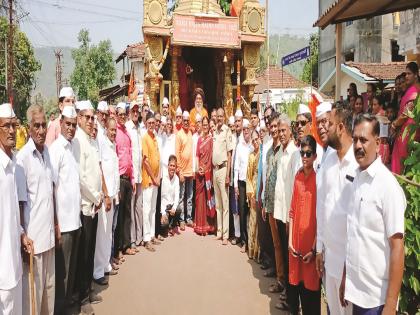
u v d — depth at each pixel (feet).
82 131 16.10
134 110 22.89
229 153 24.32
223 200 24.41
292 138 16.40
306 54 36.01
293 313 14.82
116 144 20.92
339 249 10.64
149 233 23.52
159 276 19.12
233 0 38.24
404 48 32.17
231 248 23.48
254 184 21.06
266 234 19.24
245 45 37.11
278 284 17.34
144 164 23.15
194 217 27.99
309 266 13.21
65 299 14.56
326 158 11.66
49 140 16.53
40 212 12.65
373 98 27.68
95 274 18.12
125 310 15.71
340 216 10.55
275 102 69.41
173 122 29.19
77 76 142.10
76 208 14.62
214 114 26.43
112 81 143.13
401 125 16.76
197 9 37.47
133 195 22.41
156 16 34.27
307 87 69.67
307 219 13.28
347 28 70.23
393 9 23.68
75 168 14.76
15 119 11.31
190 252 22.70
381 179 8.73
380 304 8.73
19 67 105.40
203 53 39.65
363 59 65.36
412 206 11.59
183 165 26.55
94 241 16.48
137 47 77.36
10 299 11.01
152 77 35.09
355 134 9.03
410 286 11.59
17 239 11.34
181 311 15.65
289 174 15.72
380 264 8.72
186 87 38.34
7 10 72.02
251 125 24.43
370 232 8.82
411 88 19.25
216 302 16.44
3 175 10.84
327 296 11.37
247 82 37.60
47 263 13.33
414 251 11.12
